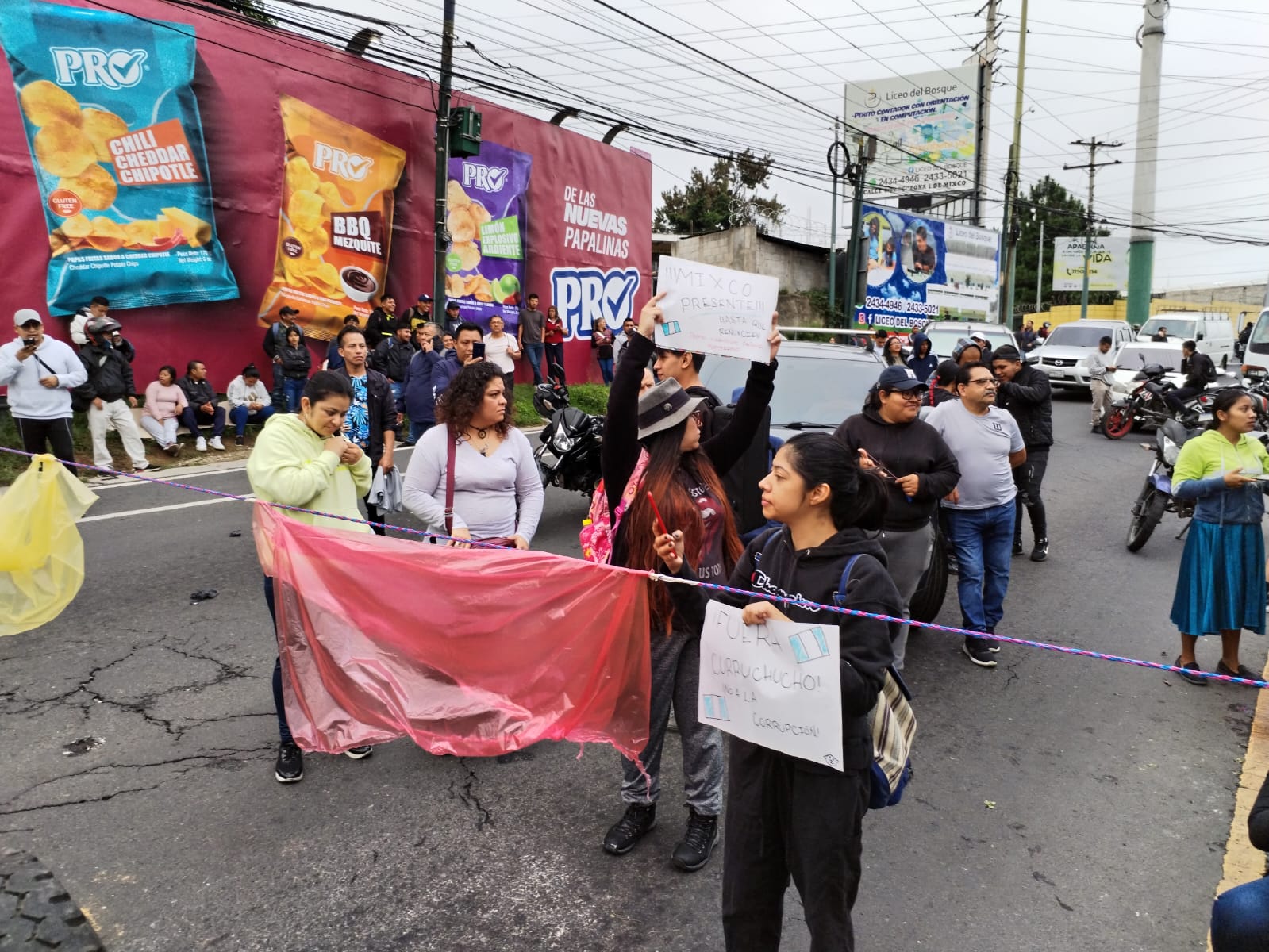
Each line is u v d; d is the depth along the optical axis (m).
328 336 13.90
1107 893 3.13
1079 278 53.16
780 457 2.31
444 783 3.71
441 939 2.80
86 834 3.29
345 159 13.84
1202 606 4.95
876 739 2.34
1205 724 4.52
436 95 15.08
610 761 3.94
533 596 3.06
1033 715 4.61
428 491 3.86
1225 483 4.70
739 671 2.26
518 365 17.02
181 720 4.16
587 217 18.86
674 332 2.98
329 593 3.24
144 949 2.72
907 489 4.43
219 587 6.03
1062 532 8.66
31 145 10.56
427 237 15.34
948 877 3.21
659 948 2.79
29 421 8.48
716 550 3.16
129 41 11.27
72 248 10.96
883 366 6.70
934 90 32.38
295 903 2.95
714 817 3.23
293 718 3.29
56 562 4.02
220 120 12.22
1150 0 30.75
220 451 11.24
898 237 27.72
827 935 2.21
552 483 8.01
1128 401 14.56
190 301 12.12
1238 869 3.28
